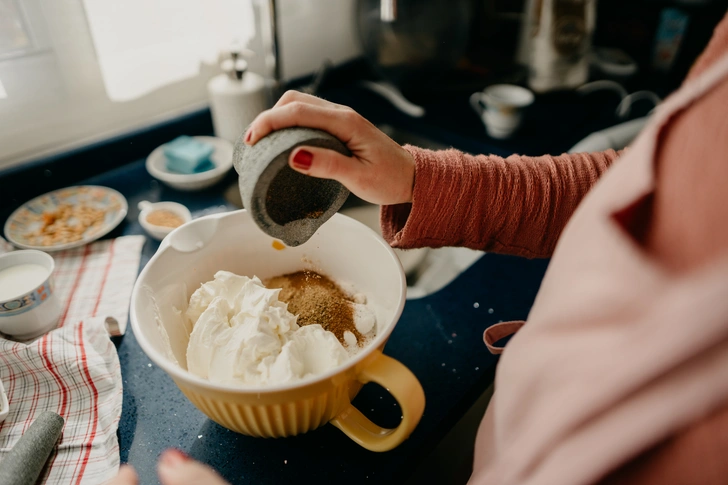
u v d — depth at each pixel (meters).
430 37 1.05
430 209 0.48
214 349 0.43
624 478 0.20
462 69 1.21
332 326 0.50
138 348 0.55
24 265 0.59
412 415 0.36
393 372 0.36
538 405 0.24
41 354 0.49
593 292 0.21
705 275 0.18
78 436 0.45
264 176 0.37
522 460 0.23
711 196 0.18
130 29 0.85
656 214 0.21
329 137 0.41
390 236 0.53
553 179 0.49
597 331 0.21
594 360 0.21
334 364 0.42
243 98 0.86
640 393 0.19
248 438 0.46
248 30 1.02
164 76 0.93
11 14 0.72
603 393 0.19
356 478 0.43
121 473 0.33
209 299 0.48
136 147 0.90
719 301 0.16
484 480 0.27
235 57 0.87
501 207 0.49
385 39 1.05
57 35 0.77
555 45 1.12
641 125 0.94
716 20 1.18
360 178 0.44
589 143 0.89
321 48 1.17
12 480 0.38
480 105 1.12
